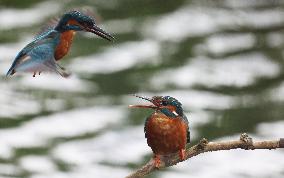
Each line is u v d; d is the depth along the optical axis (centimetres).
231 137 1795
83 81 1988
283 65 2094
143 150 1703
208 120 1850
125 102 1900
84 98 1919
